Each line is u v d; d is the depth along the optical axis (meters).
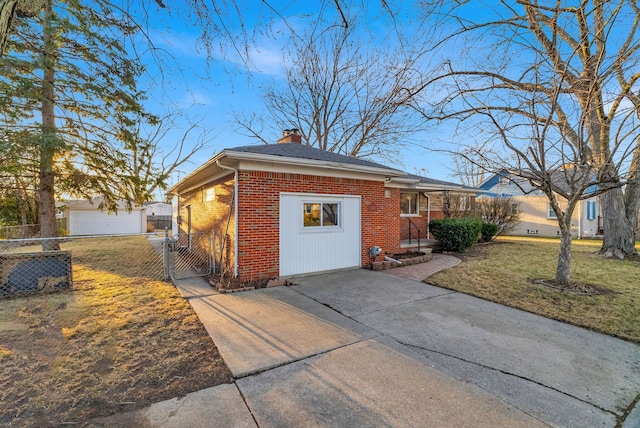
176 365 3.15
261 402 2.54
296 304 5.21
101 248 13.42
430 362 3.23
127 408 2.46
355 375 2.96
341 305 5.16
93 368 3.09
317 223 7.60
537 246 13.10
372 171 7.96
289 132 10.95
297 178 7.20
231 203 6.80
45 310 4.91
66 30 7.41
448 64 6.06
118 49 7.86
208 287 6.42
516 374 3.01
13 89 7.23
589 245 13.66
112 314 4.71
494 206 16.22
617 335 3.97
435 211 13.97
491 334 3.99
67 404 2.50
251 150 6.70
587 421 2.34
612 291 5.95
